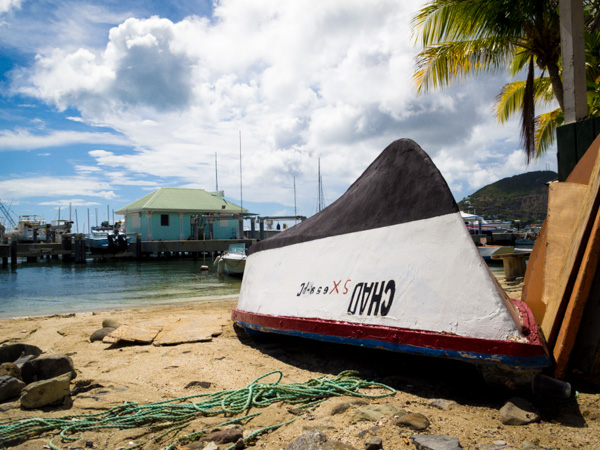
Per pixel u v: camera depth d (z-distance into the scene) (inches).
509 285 435.8
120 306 466.0
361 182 188.1
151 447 103.3
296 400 128.3
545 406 108.1
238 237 1595.7
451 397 121.7
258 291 208.8
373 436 96.7
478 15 423.2
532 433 94.4
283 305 180.2
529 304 159.8
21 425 113.7
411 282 134.0
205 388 148.1
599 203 117.9
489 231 1582.2
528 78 466.0
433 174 144.5
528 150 477.7
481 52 463.8
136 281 798.5
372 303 141.6
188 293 588.1
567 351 109.1
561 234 150.3
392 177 161.9
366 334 135.8
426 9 444.1
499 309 112.1
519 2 405.4
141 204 1549.0
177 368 172.7
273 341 209.2
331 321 149.0
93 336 244.2
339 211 188.4
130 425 115.5
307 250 188.5
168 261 1398.9
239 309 223.3
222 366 172.7
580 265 117.2
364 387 135.7
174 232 1535.4
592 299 119.8
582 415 101.3
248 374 160.9
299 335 161.8
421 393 126.6
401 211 151.2
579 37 225.8
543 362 103.7
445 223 133.8
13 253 1179.9
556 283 135.6
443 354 116.6
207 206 1611.7
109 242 1353.3
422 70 497.4
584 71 226.1
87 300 532.1
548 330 121.8
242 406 124.9
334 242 174.9
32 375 153.2
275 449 97.1
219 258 934.4
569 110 227.9
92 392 147.3
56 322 331.6
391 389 130.7
